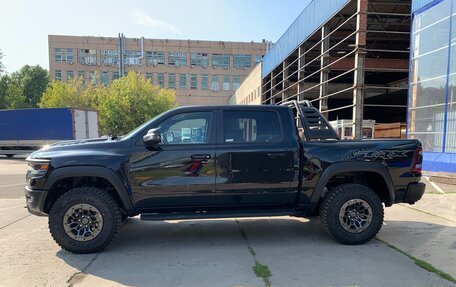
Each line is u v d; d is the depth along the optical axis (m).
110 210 4.80
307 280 3.83
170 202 4.93
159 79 67.44
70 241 4.72
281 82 28.91
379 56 24.88
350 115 39.88
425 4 13.11
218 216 4.98
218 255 4.69
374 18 19.86
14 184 11.80
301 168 5.08
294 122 5.22
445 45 12.16
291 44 24.77
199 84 68.19
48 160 4.72
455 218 6.46
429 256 4.53
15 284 3.80
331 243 5.16
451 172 11.62
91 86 44.09
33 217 6.84
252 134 5.11
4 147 26.95
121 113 37.72
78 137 25.88
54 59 66.19
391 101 35.94
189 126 5.06
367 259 4.46
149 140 4.65
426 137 13.09
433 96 12.76
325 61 19.03
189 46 67.88
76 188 4.86
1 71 53.19
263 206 5.20
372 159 5.12
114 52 67.12
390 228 5.84
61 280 3.91
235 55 68.75
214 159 4.92
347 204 5.05
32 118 26.05
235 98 60.12
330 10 17.72
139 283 3.83
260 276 3.96
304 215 5.21
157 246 5.11
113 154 4.80
